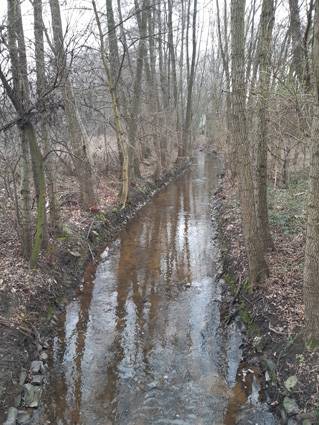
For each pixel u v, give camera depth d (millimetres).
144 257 12094
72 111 12609
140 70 16219
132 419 5891
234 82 7301
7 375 6113
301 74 9516
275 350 6570
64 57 7707
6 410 5672
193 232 14594
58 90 9203
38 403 6016
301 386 5684
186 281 10430
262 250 8148
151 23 20922
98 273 10852
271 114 10406
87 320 8461
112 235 13625
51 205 10641
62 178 15812
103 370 6918
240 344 7543
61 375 6730
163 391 6445
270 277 8180
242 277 9055
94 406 6113
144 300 9406
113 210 14875
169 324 8375
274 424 5633
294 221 10312
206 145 43594
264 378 6414
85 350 7441
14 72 7242
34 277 8438
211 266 11383
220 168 30828
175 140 29281
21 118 7496
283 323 6895
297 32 9688
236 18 6953
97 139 20703
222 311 8758
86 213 13320
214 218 16281
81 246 11227
